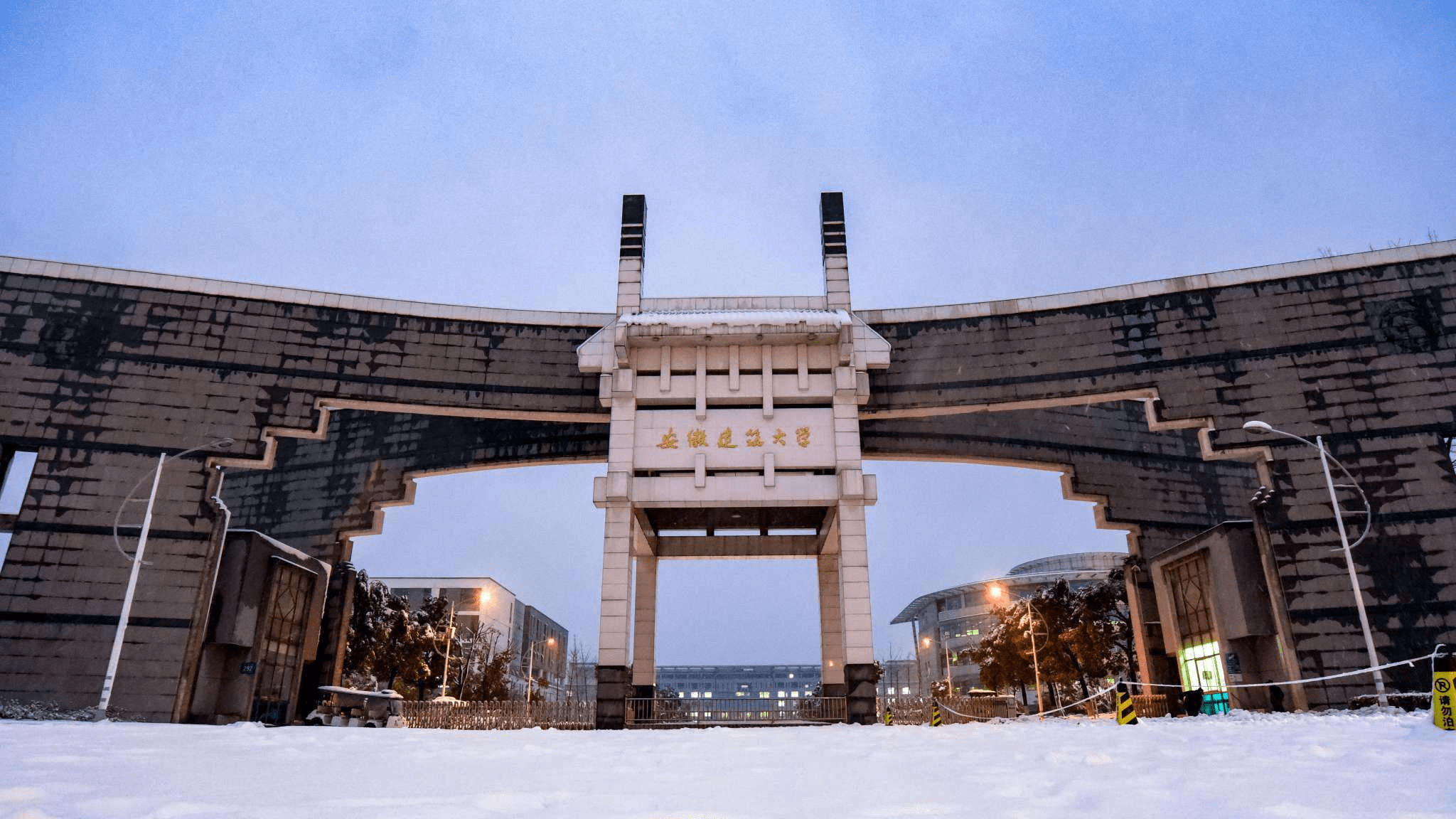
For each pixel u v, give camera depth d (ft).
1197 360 113.19
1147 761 30.63
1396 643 96.94
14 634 97.50
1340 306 110.73
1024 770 28.58
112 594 100.83
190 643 101.04
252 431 110.73
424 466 146.61
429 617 235.20
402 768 30.71
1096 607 198.18
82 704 96.63
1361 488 103.50
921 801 20.98
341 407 117.08
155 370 109.70
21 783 23.48
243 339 113.60
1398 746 33.86
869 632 100.73
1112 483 147.54
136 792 22.29
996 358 119.44
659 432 108.47
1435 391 104.78
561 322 122.83
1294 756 31.76
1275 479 106.42
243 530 119.55
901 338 122.21
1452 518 99.96
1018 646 220.64
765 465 106.42
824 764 32.35
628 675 101.24
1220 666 115.55
